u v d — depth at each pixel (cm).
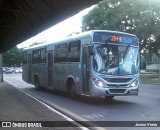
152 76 4944
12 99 1778
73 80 1750
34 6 1612
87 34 1586
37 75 2464
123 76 1551
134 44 1617
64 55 1892
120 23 4462
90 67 1541
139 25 4219
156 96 1994
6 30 2436
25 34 2542
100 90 1510
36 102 1628
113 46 1564
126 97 1916
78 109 1395
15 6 1650
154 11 4169
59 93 2194
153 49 4653
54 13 1647
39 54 2419
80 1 1471
